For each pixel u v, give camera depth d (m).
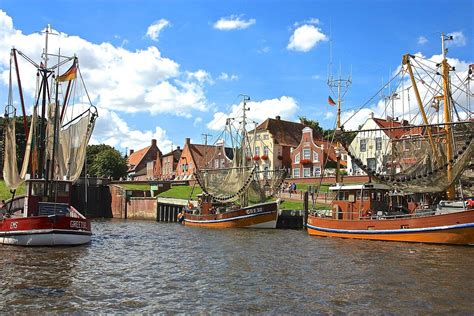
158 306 15.34
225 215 51.34
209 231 45.94
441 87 34.31
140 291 17.44
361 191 36.81
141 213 74.69
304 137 83.94
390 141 39.78
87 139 33.62
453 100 33.66
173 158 125.19
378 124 67.06
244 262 24.44
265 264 23.70
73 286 18.11
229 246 32.06
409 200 36.97
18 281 18.86
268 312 14.63
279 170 52.56
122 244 33.41
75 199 80.06
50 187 32.69
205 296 16.67
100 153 126.50
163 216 69.94
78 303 15.58
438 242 30.08
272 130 92.25
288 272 21.33
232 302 15.82
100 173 123.00
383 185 36.25
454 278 19.62
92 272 21.25
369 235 34.28
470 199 31.61
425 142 34.69
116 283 18.84
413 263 23.41
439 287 17.94
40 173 33.47
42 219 29.64
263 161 90.12
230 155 105.81
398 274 20.59
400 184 33.53
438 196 34.84
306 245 31.94
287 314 14.42
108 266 23.02
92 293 17.03
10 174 33.16
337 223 37.12
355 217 37.06
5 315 14.09
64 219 30.25
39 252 27.38
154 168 136.75
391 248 29.14
